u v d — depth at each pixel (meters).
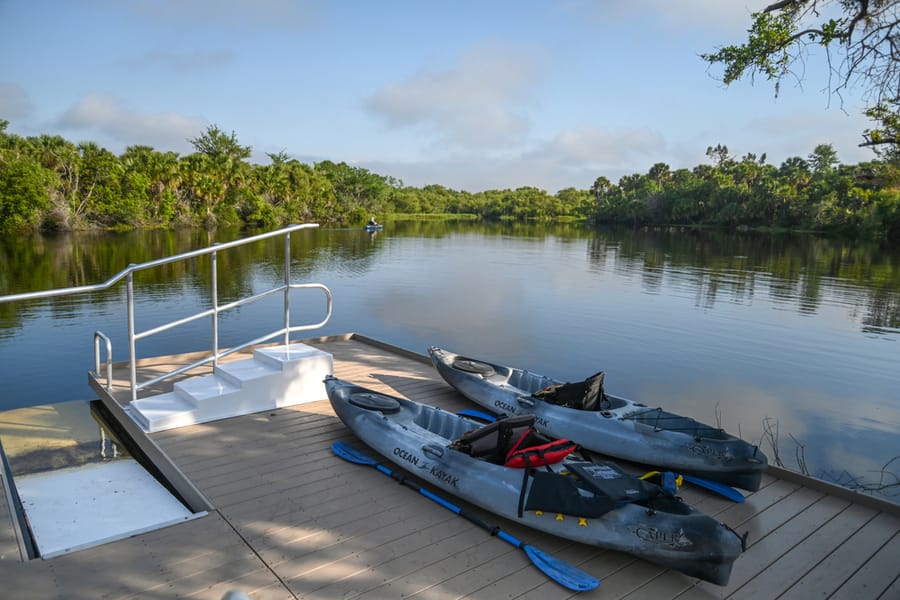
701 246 52.88
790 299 23.91
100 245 42.09
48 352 14.27
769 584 4.04
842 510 5.14
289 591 3.72
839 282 28.86
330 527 4.53
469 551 4.26
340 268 33.12
